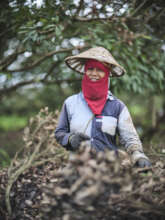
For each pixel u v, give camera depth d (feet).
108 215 4.41
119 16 8.44
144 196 4.33
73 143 4.95
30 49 7.75
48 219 4.39
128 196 4.25
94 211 4.11
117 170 3.91
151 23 9.29
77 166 3.99
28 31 7.46
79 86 12.14
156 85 11.61
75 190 4.07
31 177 6.29
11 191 5.81
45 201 4.34
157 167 5.08
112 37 9.11
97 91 5.38
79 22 8.70
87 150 3.99
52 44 8.10
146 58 10.46
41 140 6.57
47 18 7.61
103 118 5.39
